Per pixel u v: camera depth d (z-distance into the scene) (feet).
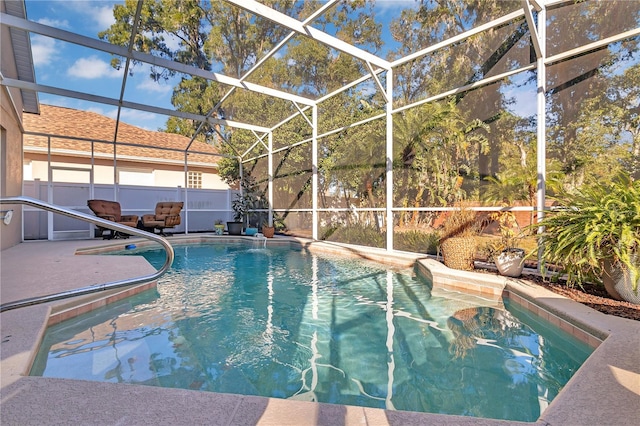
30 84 22.75
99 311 11.21
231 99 29.50
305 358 7.95
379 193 25.75
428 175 21.84
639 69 12.18
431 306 12.09
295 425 4.25
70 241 29.60
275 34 19.95
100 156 42.16
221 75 24.36
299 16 19.13
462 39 18.17
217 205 43.91
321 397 6.24
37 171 38.78
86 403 4.72
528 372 7.11
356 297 13.44
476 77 18.88
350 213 28.32
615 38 12.50
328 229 30.40
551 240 11.34
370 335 9.39
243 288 15.08
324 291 14.47
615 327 7.64
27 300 7.06
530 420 5.38
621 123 12.59
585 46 13.20
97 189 35.01
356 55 20.76
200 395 4.98
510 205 16.78
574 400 4.82
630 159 12.36
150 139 48.85
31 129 37.65
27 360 6.14
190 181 51.42
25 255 19.76
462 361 7.66
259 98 31.32
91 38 19.38
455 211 16.67
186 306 12.27
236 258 24.23
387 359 7.86
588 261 9.71
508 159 17.02
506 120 17.12
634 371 5.63
